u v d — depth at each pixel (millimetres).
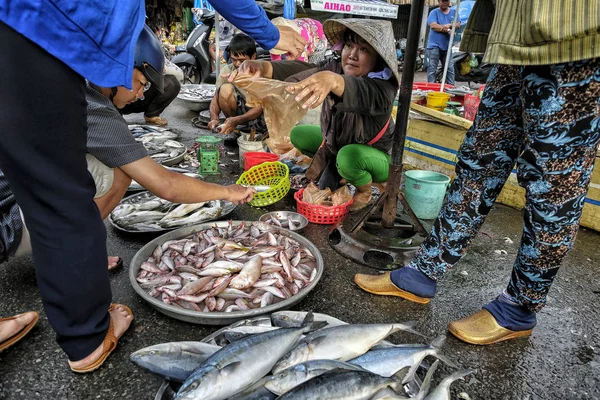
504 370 1842
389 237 3020
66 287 1513
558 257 1703
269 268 2391
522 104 1639
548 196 1604
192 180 2018
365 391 1394
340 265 2686
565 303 2361
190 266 2391
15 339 1871
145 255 2451
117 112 1736
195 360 1569
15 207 1904
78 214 1464
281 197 3500
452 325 2035
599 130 1495
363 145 3219
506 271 2709
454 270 2699
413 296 2271
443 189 3314
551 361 1907
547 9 1380
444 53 9211
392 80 2625
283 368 1514
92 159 1803
